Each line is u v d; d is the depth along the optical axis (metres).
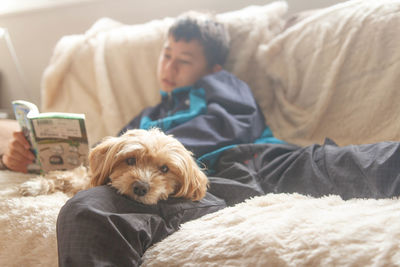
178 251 0.75
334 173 1.01
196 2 2.04
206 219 0.89
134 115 1.66
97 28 1.77
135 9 2.12
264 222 0.78
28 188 0.99
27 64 2.33
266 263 0.66
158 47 1.67
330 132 1.42
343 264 0.61
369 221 0.69
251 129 1.33
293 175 1.09
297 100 1.51
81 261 0.66
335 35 1.39
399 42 1.25
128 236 0.73
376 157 0.94
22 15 2.21
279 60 1.54
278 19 1.65
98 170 0.93
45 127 1.04
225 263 0.69
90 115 1.61
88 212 0.70
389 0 1.33
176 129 1.27
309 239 0.67
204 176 1.00
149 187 0.85
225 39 1.55
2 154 1.27
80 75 1.66
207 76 1.46
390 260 0.58
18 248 0.84
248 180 1.10
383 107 1.28
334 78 1.38
